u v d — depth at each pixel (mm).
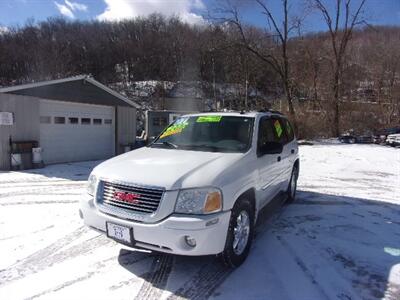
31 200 6375
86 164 11789
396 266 3656
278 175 5043
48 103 11500
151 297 2977
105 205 3273
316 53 32281
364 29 31453
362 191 7605
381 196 7102
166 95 51781
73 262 3641
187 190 3018
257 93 39250
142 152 4137
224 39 30672
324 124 28312
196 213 2977
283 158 5281
